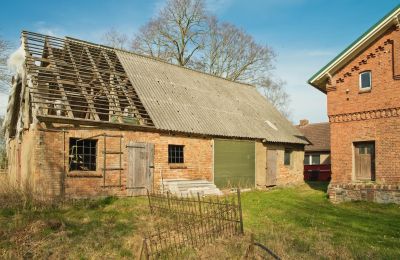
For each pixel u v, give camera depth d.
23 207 11.65
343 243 9.01
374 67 16.34
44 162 13.12
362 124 16.64
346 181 17.05
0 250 7.95
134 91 18.27
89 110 14.83
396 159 15.36
